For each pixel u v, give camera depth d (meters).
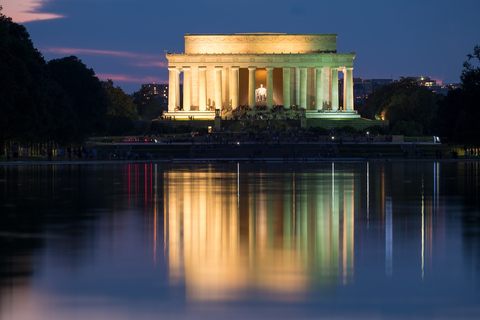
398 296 49.50
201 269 57.84
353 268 58.28
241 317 44.59
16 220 89.25
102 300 48.44
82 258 62.44
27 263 60.16
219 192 136.38
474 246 68.88
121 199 120.62
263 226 84.00
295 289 51.31
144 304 47.44
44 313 45.38
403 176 193.12
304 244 70.25
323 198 122.31
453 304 47.56
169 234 77.12
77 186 153.62
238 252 65.56
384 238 74.19
